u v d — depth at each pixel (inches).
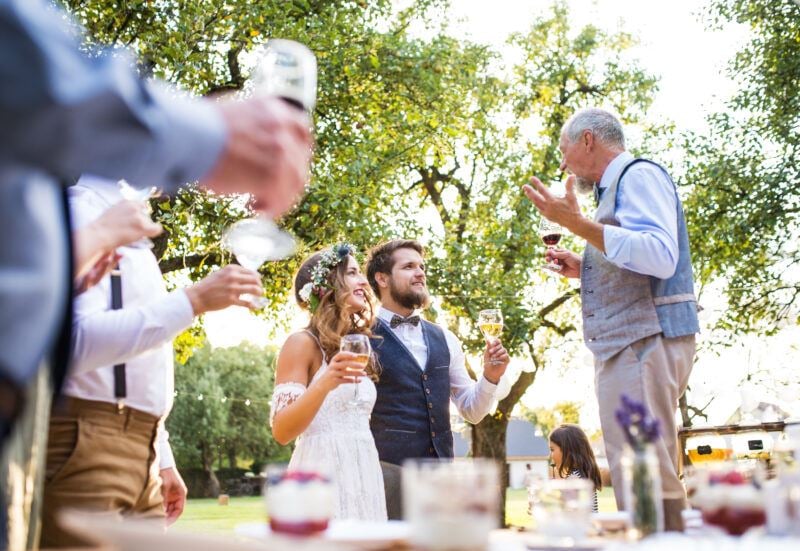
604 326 119.8
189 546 36.8
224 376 1914.4
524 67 775.7
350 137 466.0
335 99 470.9
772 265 629.3
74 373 73.5
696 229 644.1
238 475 1889.8
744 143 657.6
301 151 41.5
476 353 601.3
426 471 50.2
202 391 1849.2
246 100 41.7
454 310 598.9
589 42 767.7
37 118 32.9
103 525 39.0
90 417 78.3
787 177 625.3
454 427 211.6
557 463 229.6
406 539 57.0
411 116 490.3
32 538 48.6
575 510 57.4
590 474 225.1
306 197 405.4
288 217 418.3
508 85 748.0
